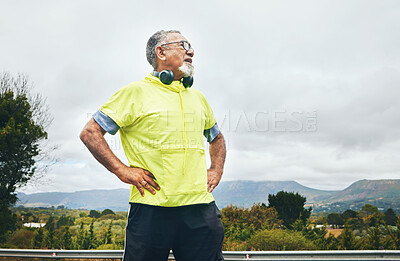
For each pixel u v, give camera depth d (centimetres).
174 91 214
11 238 1644
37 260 672
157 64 222
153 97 207
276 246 1173
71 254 635
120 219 1318
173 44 218
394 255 496
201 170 208
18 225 1803
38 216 1886
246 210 1548
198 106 221
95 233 1210
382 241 1181
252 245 1197
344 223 1365
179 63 217
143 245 194
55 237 1340
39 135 1970
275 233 1214
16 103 1991
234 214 1495
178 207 197
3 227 1720
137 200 201
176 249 206
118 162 199
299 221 1352
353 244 1194
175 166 198
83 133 200
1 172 1852
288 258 537
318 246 1198
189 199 199
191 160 204
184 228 198
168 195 195
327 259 522
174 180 197
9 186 1905
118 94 209
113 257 619
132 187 209
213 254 201
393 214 1302
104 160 197
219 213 216
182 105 209
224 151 255
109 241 1139
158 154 199
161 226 196
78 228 1371
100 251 617
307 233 1278
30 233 1619
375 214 1362
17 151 1858
